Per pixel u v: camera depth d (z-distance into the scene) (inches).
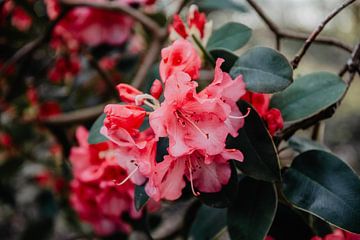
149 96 15.2
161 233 32.1
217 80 14.3
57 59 32.8
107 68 33.8
